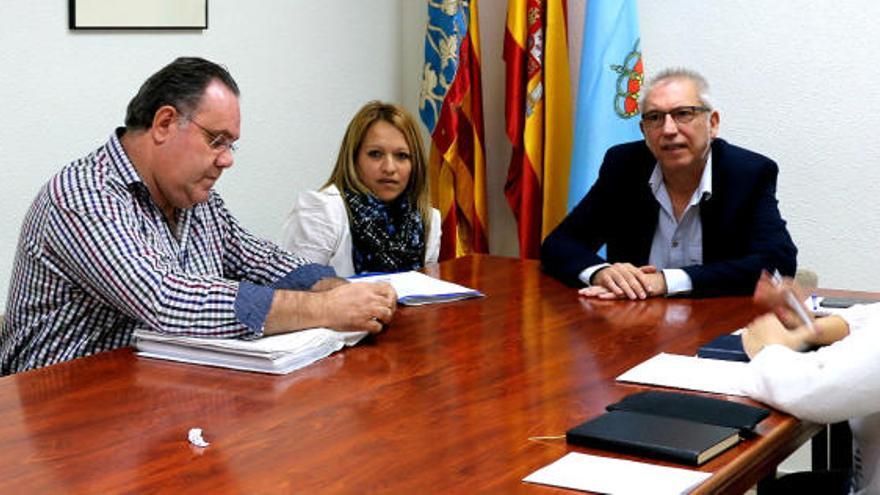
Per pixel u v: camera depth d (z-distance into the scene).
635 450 1.66
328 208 3.29
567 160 4.24
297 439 1.72
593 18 4.00
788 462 3.95
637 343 2.34
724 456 1.66
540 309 2.66
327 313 2.26
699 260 3.08
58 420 1.80
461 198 4.34
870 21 3.71
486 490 1.51
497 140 4.50
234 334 2.18
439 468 1.59
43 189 2.38
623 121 4.00
